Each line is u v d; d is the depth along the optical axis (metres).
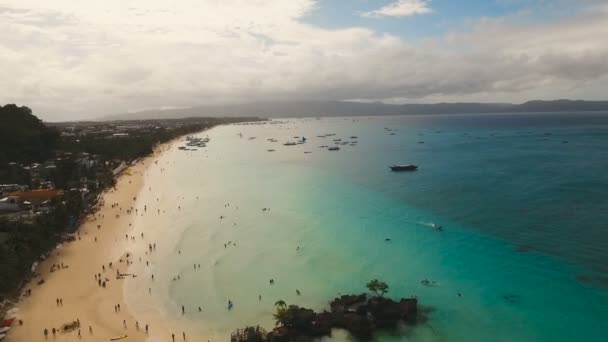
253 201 126.69
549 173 153.50
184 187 149.25
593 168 159.38
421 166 188.12
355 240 89.94
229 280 72.19
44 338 55.09
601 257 75.06
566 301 60.78
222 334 56.53
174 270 76.38
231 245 88.69
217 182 159.12
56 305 63.50
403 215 107.31
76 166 156.25
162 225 103.06
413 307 58.97
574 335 52.91
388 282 69.56
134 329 57.56
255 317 60.59
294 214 110.94
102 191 139.62
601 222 93.81
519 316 57.78
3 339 54.41
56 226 90.31
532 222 96.56
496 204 113.69
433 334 54.62
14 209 106.69
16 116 193.12
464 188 135.88
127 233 96.94
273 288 69.00
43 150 182.38
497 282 67.75
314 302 64.25
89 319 59.81
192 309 62.91
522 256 77.50
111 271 75.94
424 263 76.69
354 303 61.53
